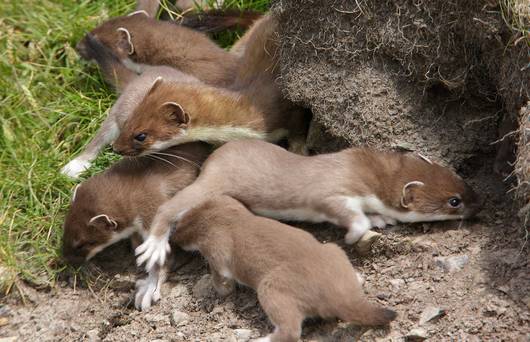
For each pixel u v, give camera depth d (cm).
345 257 980
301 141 1231
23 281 1179
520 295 942
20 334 1127
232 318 1030
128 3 1536
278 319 952
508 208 1068
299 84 1153
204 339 1012
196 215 1067
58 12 1505
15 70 1430
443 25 1065
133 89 1283
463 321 939
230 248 1031
